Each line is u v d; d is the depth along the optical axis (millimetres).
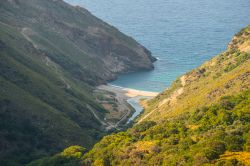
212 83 157250
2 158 142250
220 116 95812
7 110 159750
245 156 76312
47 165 116250
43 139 156750
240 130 85188
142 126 118125
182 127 100500
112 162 97500
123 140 107250
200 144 84688
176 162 81625
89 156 108062
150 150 94312
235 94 112688
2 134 150000
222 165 74500
